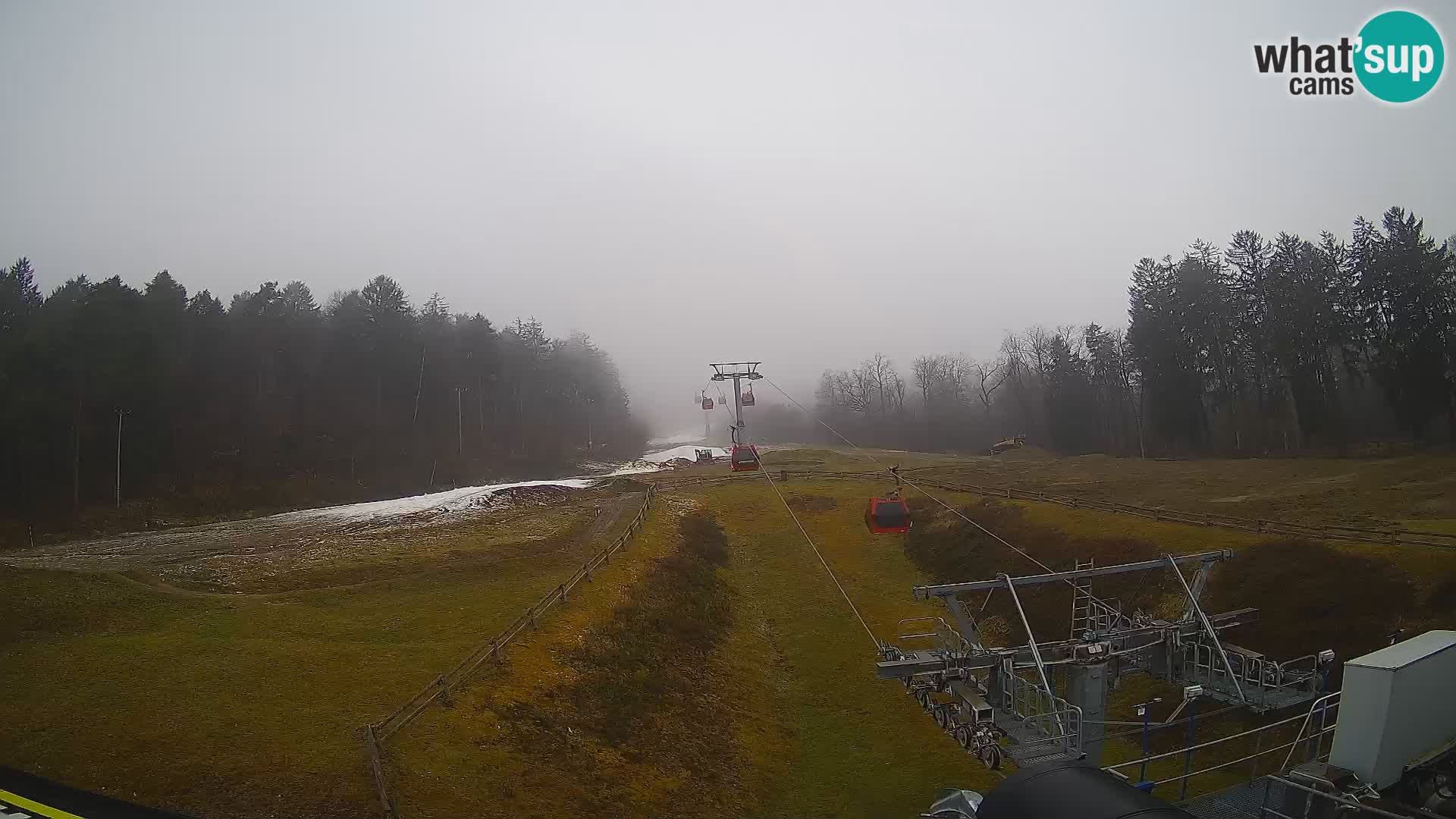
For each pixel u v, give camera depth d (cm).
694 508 5947
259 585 3412
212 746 1886
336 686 2302
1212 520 3859
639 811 2019
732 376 6612
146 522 6022
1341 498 4406
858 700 3147
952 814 1672
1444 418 7931
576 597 3303
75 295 7988
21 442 6056
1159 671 2320
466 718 2133
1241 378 8850
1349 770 1295
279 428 8288
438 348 10794
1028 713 1995
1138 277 9556
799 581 4594
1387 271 7312
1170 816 924
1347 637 2530
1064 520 4428
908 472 7700
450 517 5488
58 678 2292
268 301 9294
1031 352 13688
